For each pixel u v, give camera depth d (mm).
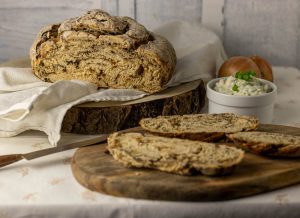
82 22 848
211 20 1057
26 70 874
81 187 637
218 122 744
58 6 1047
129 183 605
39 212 604
